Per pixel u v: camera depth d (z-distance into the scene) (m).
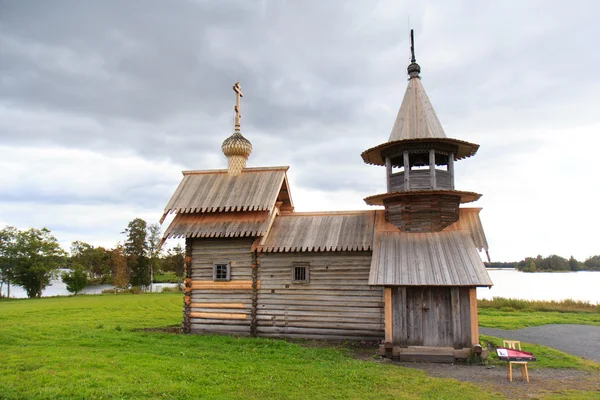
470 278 16.50
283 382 12.19
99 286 95.31
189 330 21.55
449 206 19.81
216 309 21.41
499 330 25.73
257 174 24.34
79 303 38.81
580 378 13.98
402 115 21.08
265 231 20.89
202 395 10.84
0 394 10.30
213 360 14.58
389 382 12.52
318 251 20.47
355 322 19.61
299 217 23.08
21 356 14.10
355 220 21.97
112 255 79.00
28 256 66.62
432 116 20.77
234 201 22.27
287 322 20.38
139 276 80.12
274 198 22.09
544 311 36.88
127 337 18.58
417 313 16.91
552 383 13.20
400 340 16.78
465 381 13.19
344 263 20.17
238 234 20.81
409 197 19.91
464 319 16.48
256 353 16.02
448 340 16.53
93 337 18.45
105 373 12.30
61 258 70.88
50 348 15.75
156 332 21.16
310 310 20.22
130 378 11.88
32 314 28.42
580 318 31.25
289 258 20.86
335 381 12.43
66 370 12.49
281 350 16.81
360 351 17.81
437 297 16.88
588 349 19.81
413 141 19.50
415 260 17.89
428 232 19.50
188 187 24.11
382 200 21.00
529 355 13.42
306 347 17.98
